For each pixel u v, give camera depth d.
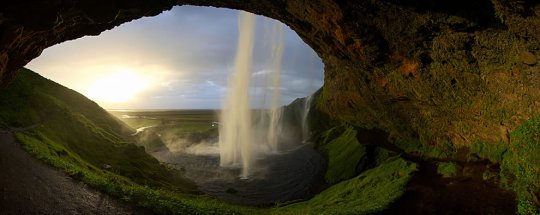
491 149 27.11
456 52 24.31
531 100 22.19
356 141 43.09
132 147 40.38
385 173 29.38
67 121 39.44
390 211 20.44
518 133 22.98
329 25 27.48
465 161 28.73
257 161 50.50
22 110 36.38
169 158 52.97
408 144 38.62
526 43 19.33
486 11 19.33
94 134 40.16
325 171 41.09
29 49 23.47
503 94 24.38
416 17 22.03
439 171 27.38
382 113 41.66
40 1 17.67
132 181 28.12
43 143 28.08
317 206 24.50
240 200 31.14
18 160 21.86
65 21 21.12
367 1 21.89
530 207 17.97
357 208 20.91
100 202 17.19
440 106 31.14
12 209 15.03
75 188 18.61
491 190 22.09
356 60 32.88
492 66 23.45
